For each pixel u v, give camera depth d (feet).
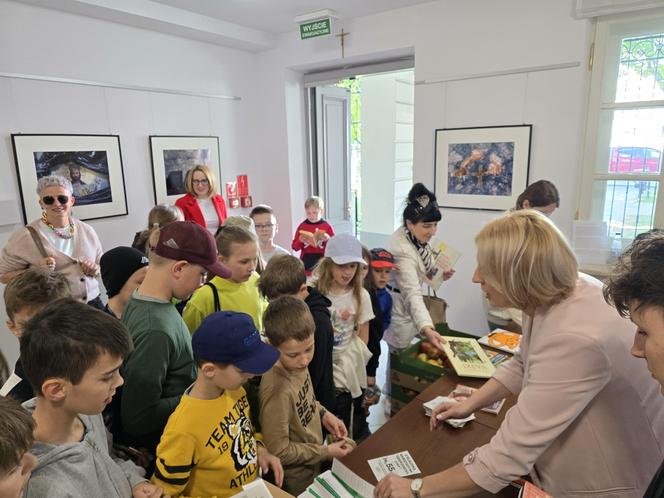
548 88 10.19
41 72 10.00
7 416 2.28
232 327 3.69
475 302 12.07
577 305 3.14
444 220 12.23
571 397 2.99
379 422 8.58
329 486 3.69
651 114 9.62
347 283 6.52
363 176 18.52
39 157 10.08
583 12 9.41
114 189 11.63
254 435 4.83
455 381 5.56
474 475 3.20
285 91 14.94
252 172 15.74
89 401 3.03
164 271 4.44
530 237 3.13
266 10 12.03
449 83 11.52
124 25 11.49
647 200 9.98
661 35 9.21
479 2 10.73
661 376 2.19
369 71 14.03
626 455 3.17
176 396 4.46
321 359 5.50
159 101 12.52
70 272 8.55
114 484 3.34
